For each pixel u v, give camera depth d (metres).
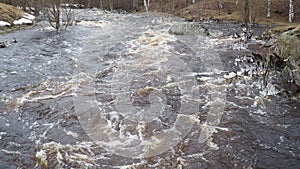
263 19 26.72
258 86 9.95
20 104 8.56
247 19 20.97
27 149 6.46
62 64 12.39
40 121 7.66
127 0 39.62
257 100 8.91
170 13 33.50
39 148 6.49
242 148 6.52
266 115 8.02
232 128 7.34
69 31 19.69
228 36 18.91
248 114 8.06
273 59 11.30
